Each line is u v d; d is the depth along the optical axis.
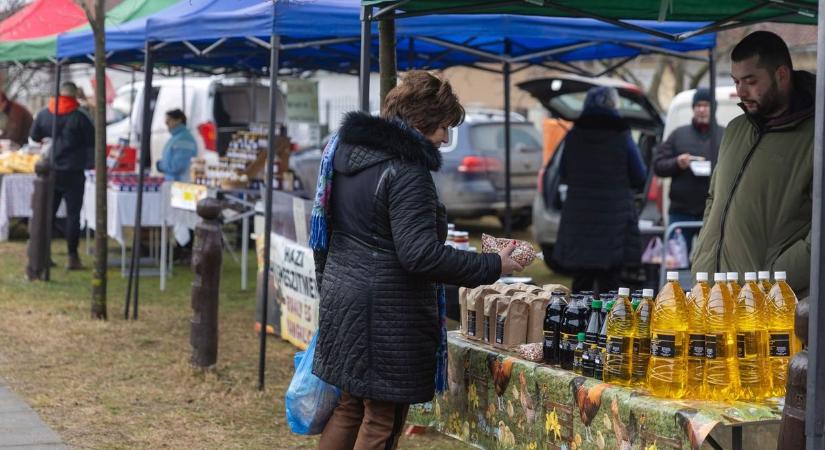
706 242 5.25
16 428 7.07
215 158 17.28
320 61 12.92
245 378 8.50
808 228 4.92
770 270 4.93
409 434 7.05
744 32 18.42
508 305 5.14
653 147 13.58
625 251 10.41
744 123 5.21
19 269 14.27
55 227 17.55
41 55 12.89
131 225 13.52
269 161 8.27
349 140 4.56
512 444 4.91
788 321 4.21
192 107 17.72
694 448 3.80
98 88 10.62
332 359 4.62
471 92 31.31
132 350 9.48
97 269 10.84
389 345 4.51
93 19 10.47
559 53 11.20
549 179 13.90
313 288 8.99
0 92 18.80
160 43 10.66
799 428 3.62
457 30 8.47
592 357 4.51
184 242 13.49
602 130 10.30
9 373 8.57
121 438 6.91
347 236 4.61
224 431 7.11
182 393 8.03
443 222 4.70
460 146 17.84
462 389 5.32
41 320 10.72
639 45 9.75
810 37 11.44
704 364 4.15
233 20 8.65
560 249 10.44
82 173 14.20
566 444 4.54
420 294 4.56
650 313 4.35
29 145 18.00
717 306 4.12
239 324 10.88
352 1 8.09
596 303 4.55
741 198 5.06
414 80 4.58
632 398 4.15
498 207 17.95
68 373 8.62
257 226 10.72
